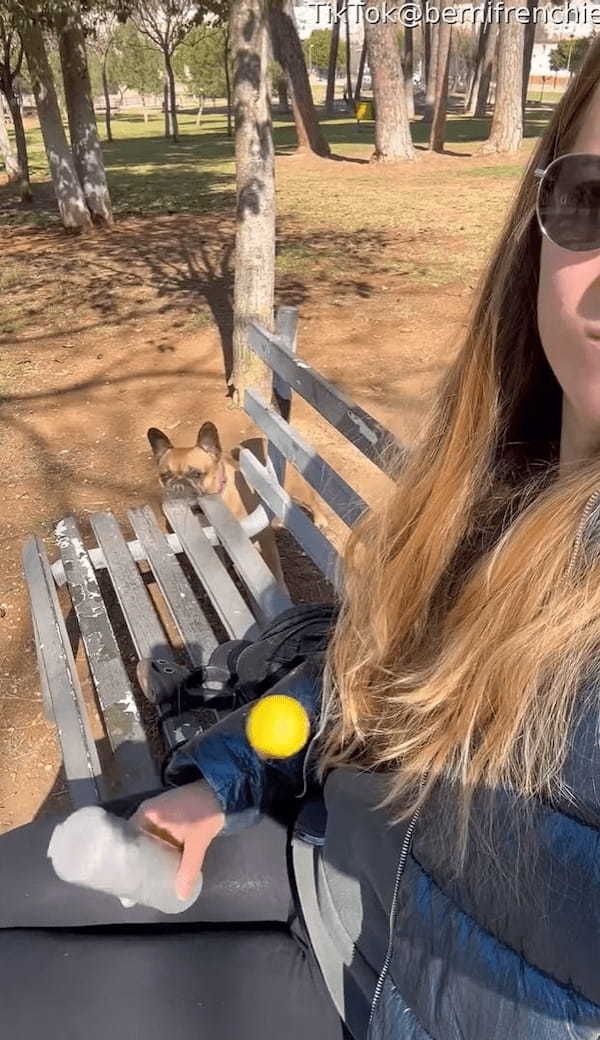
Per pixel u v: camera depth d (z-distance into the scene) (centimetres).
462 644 104
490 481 128
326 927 145
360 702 135
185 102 7912
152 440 482
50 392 711
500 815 93
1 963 156
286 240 1307
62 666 283
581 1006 87
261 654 185
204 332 851
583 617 87
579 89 104
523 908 91
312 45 7525
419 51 7175
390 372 717
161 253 1254
